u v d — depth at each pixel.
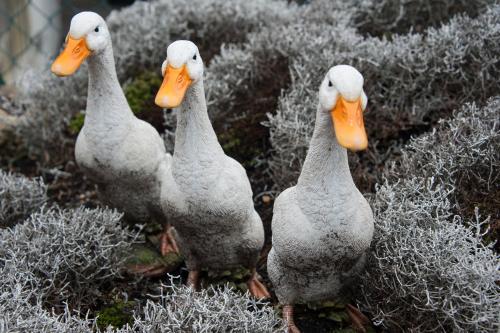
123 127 2.20
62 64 2.04
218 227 2.01
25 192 2.45
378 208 2.06
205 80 2.82
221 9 3.37
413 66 2.65
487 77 2.52
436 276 1.77
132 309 2.13
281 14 3.38
